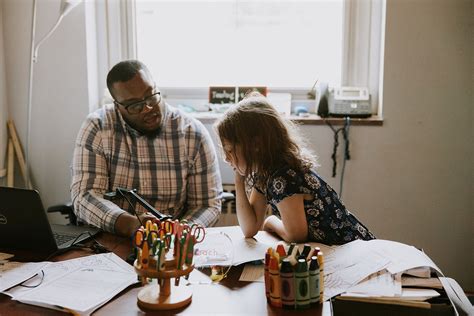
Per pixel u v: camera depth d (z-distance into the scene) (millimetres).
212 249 1562
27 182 2650
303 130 2725
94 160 2123
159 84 2963
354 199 2750
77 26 2688
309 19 2846
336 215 1698
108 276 1412
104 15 2812
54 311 1233
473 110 2633
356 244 1548
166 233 1287
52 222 2861
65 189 2832
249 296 1293
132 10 2830
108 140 2145
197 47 2920
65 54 2713
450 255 2750
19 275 1426
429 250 2756
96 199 1979
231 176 2826
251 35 2887
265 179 1690
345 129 2684
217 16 2881
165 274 1215
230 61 2918
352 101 2721
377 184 2730
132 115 2078
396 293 1259
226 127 1648
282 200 1630
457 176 2691
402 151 2693
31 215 1569
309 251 1276
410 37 2598
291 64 2898
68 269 1469
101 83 2879
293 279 1203
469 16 2562
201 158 2213
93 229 1871
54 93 2752
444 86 2627
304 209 1663
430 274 1391
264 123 1641
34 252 1630
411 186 2717
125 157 2162
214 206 2213
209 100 2895
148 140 2174
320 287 1225
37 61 2738
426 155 2688
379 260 1420
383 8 2672
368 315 1263
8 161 2779
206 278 1399
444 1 2564
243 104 1682
